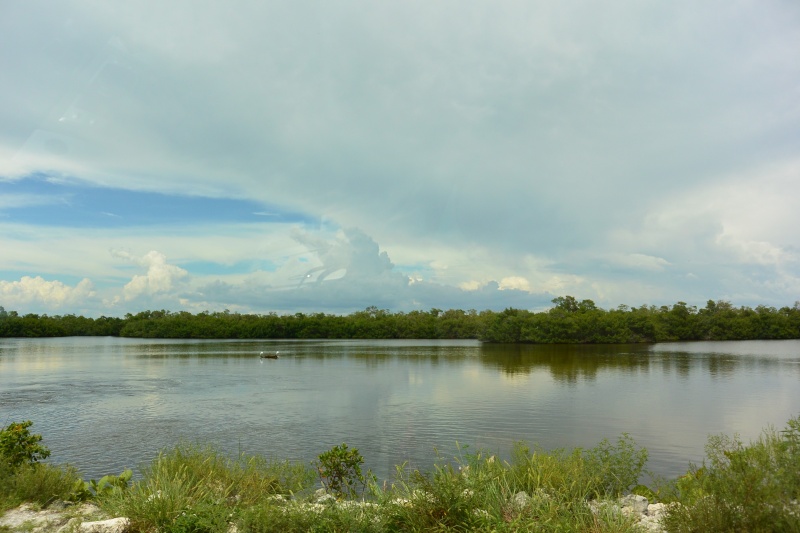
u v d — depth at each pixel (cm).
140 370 6856
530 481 796
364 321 13775
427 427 3119
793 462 580
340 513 655
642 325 12425
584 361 8212
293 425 3231
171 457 934
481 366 7625
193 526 643
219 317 13438
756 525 541
